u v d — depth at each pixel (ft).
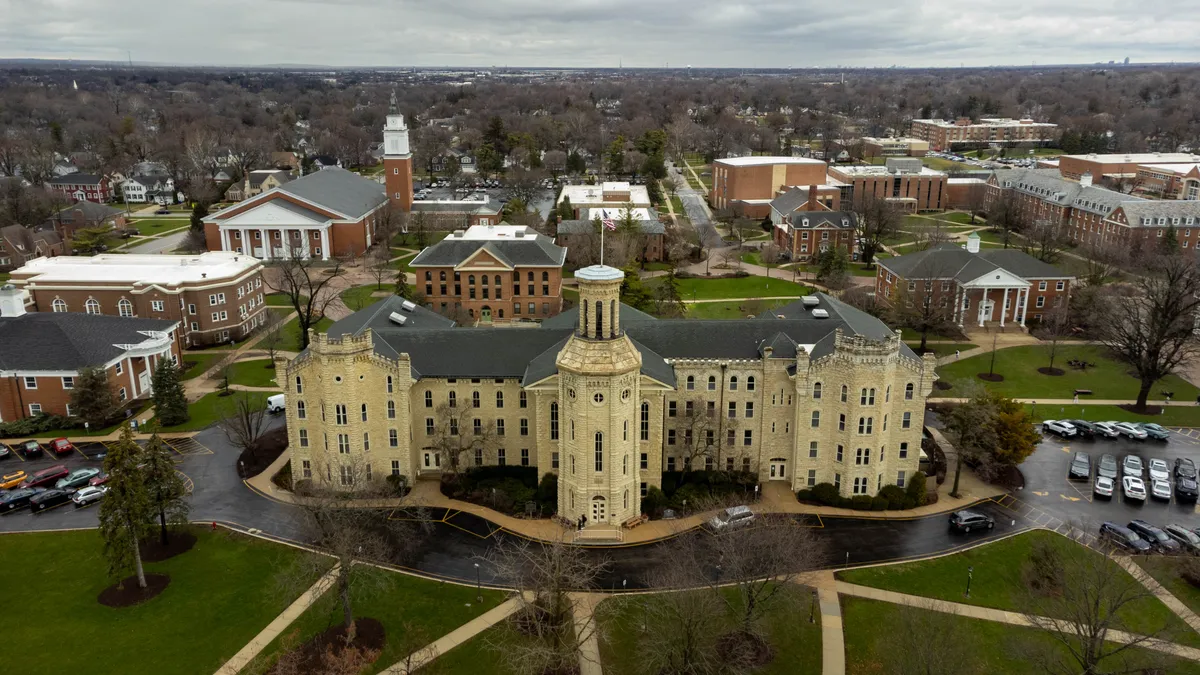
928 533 291.79
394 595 256.11
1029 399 413.59
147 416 391.45
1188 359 433.07
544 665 215.92
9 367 378.32
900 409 307.58
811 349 316.19
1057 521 298.97
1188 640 233.55
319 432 315.58
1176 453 355.77
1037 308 528.22
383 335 329.93
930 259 525.75
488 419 326.65
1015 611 247.70
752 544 243.81
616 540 286.46
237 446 355.36
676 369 319.06
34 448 347.15
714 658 221.25
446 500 312.50
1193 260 539.70
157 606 250.57
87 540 286.25
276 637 237.04
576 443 283.18
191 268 512.63
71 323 401.90
